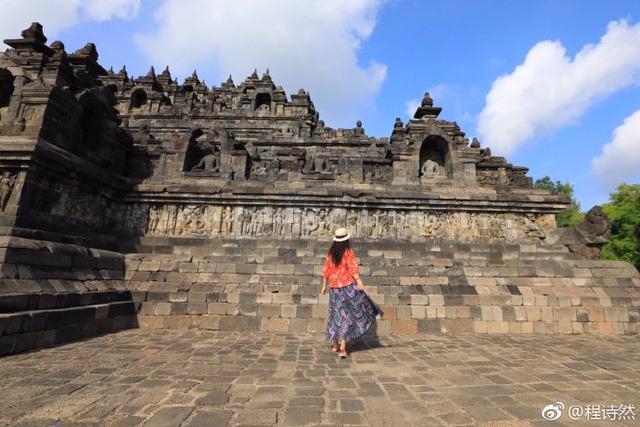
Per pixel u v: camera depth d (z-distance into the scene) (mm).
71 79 13500
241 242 14398
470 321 10305
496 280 11672
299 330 9930
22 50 12719
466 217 16984
